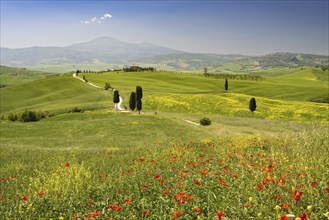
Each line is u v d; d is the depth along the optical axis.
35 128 59.22
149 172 11.84
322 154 10.12
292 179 7.34
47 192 10.15
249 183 8.01
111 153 22.98
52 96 121.25
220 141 19.45
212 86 165.50
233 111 98.38
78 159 20.88
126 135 52.50
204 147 17.83
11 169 19.53
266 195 6.83
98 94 121.00
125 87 141.38
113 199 9.37
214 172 9.57
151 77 189.38
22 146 36.59
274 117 93.12
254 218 6.14
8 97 122.12
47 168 17.78
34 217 8.55
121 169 13.80
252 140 16.59
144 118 66.00
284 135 15.76
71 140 46.31
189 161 13.27
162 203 8.04
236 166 10.16
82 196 9.95
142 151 21.42
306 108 98.56
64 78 147.62
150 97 109.12
